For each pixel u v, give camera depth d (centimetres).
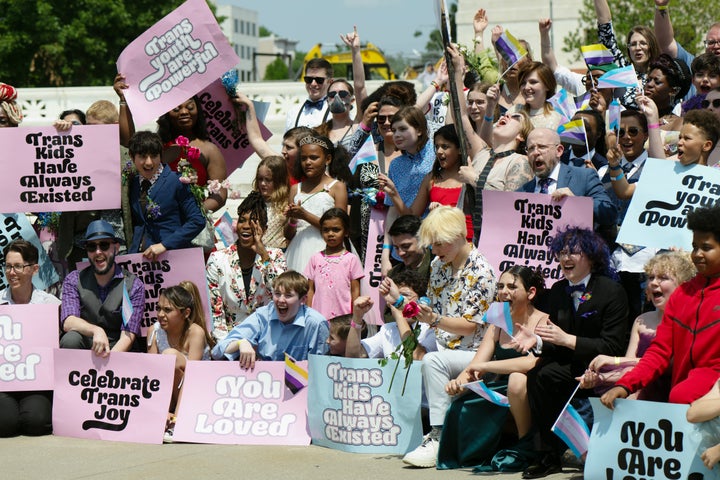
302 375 889
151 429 895
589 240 770
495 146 955
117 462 822
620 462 691
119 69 1042
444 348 850
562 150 891
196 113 1092
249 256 1031
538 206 869
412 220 930
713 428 657
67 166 999
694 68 978
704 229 682
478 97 1067
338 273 1003
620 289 766
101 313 955
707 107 949
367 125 1123
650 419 680
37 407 927
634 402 686
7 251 962
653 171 817
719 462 653
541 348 773
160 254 974
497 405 788
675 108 1031
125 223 1012
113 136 995
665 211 812
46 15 3553
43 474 787
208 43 1030
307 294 1016
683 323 694
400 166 1021
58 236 1051
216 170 1100
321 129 1184
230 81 1109
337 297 1002
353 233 1073
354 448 844
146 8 3812
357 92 1201
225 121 1128
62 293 970
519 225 876
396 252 1009
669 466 672
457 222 839
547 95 1032
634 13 2309
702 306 686
